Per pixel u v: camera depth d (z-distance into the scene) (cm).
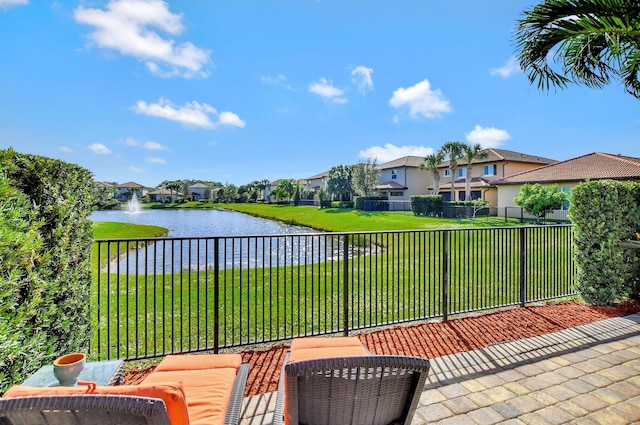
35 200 210
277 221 2997
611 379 274
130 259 1133
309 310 480
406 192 3888
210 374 200
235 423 159
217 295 337
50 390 103
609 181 473
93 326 324
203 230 2184
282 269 838
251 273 779
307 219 2778
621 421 222
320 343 242
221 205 6153
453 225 1816
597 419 224
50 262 216
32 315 194
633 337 358
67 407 93
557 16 369
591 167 1959
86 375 189
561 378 277
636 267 484
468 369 294
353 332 388
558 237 545
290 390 129
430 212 2627
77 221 252
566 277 544
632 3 327
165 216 3816
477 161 2966
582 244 483
